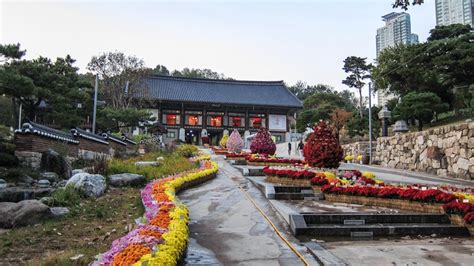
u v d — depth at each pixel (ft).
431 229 25.04
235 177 54.44
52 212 25.86
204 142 175.32
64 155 48.60
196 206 33.09
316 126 53.52
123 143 82.94
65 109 78.79
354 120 124.06
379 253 19.90
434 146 61.41
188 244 21.07
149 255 14.11
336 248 21.04
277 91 205.05
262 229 25.43
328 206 31.58
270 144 88.07
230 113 190.49
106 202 31.99
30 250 18.86
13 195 28.48
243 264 18.21
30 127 43.29
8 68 56.44
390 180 49.75
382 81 120.37
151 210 24.61
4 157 39.70
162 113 182.29
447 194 27.89
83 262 16.60
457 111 105.29
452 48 101.55
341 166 73.15
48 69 75.20
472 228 24.79
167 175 48.67
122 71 140.77
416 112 91.81
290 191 37.83
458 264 17.97
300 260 19.01
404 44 123.54
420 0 26.76
